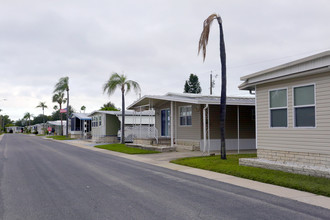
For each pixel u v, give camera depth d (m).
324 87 10.15
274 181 9.08
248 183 9.25
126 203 6.95
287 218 5.84
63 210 6.43
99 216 6.00
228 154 16.64
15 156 17.97
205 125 17.64
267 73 12.16
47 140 41.22
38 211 6.38
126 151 19.88
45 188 8.65
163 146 20.47
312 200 7.18
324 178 8.87
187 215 6.03
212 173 11.20
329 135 9.93
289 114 11.47
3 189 8.56
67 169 12.36
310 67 10.34
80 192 8.09
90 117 41.69
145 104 24.44
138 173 11.25
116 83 26.59
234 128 19.72
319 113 10.30
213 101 17.23
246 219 5.79
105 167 12.92
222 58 14.48
